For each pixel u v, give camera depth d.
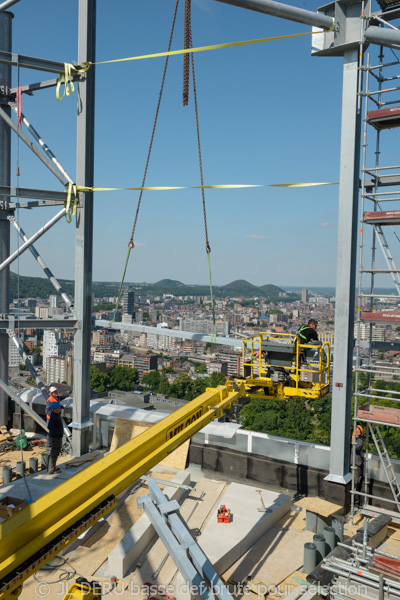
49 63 11.41
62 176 11.90
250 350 10.70
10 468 10.65
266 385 9.91
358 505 10.14
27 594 7.02
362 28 9.50
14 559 3.71
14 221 13.30
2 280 13.52
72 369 12.23
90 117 11.78
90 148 11.88
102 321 13.61
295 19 9.11
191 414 7.07
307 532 9.00
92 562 7.84
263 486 11.12
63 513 4.34
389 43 9.42
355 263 10.19
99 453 12.04
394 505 9.85
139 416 12.49
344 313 9.88
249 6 8.52
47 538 3.99
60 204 11.95
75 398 12.14
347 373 9.92
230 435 11.49
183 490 10.01
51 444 10.78
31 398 14.15
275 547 8.45
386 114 9.59
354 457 9.74
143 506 5.73
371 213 9.80
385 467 9.56
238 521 8.80
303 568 7.71
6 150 13.41
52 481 10.45
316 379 9.92
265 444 11.20
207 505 9.57
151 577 7.46
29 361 12.59
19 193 11.14
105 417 12.90
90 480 4.64
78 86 11.61
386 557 6.71
